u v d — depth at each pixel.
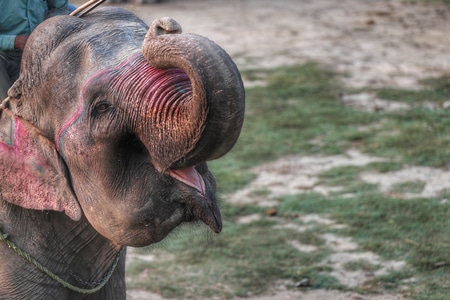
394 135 13.70
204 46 4.54
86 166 5.29
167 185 5.13
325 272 9.41
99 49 5.33
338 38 20.89
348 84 16.78
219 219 5.26
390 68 17.92
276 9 24.92
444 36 20.89
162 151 4.88
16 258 5.77
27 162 5.53
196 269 9.59
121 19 5.62
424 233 10.17
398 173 12.14
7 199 5.59
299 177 12.19
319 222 10.66
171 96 4.84
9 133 5.60
